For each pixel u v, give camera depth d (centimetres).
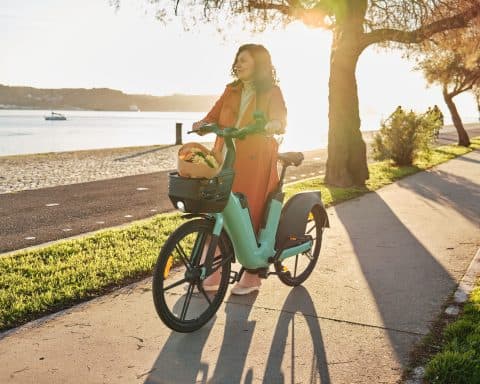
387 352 363
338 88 1194
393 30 1166
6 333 392
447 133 4172
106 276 518
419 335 389
